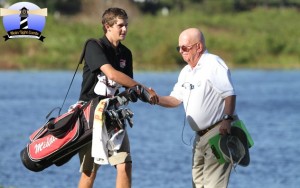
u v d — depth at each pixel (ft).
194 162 57.31
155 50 341.21
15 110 166.20
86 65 54.03
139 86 52.34
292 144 118.21
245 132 55.42
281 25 451.53
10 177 88.28
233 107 54.75
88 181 55.83
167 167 96.78
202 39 55.72
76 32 341.00
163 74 296.51
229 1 525.34
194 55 55.67
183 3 533.55
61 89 220.43
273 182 87.20
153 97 52.49
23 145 116.26
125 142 53.78
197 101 55.26
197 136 56.54
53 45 329.52
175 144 117.70
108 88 53.78
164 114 163.12
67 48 330.95
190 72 56.13
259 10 523.70
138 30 368.07
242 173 93.15
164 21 409.08
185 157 105.09
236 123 55.47
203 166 57.11
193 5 531.50
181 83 57.00
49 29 338.54
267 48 374.63
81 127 52.26
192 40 55.42
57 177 88.84
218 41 372.38
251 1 555.69
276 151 110.73
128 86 52.47
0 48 318.86
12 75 280.51
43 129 53.52
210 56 55.47
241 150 54.80
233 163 54.65
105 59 52.80
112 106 52.54
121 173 53.26
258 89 230.68
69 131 52.34
